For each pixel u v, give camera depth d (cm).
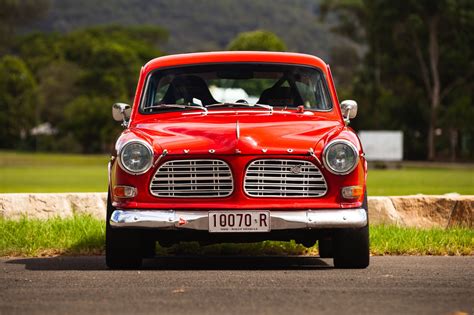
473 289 1153
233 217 1380
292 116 1552
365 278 1268
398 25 15850
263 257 1681
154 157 1402
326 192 1399
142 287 1173
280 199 1388
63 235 1809
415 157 16238
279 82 1619
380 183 6362
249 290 1138
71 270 1409
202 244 1509
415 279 1259
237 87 1620
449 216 2022
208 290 1139
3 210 2034
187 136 1425
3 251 1708
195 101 1606
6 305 1025
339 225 1382
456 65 15850
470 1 15475
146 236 1497
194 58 1650
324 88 1616
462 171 10094
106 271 1377
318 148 1403
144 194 1403
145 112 1588
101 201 2114
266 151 1386
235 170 1384
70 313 968
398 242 1736
